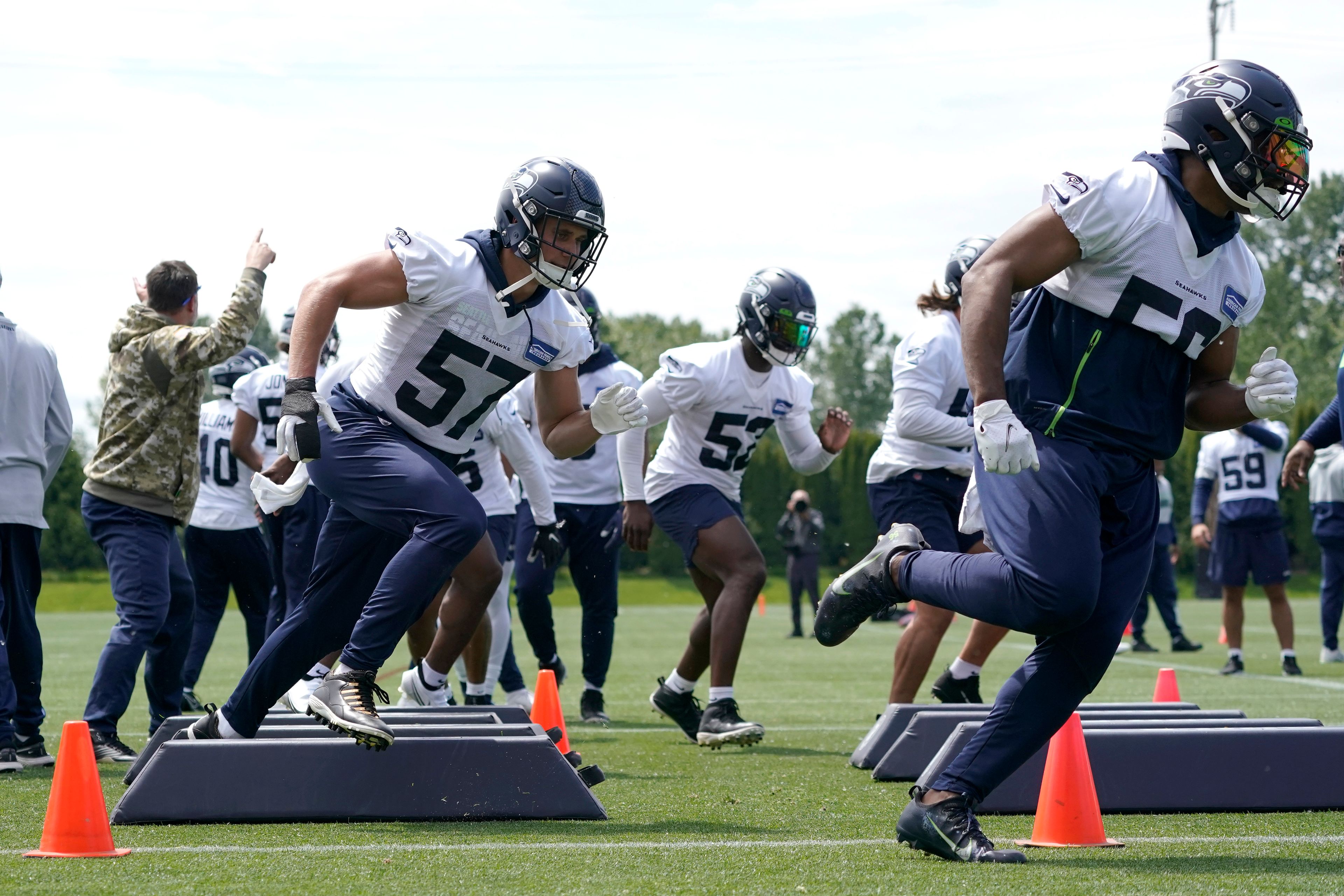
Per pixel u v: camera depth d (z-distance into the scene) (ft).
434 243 49.52
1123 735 52.80
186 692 103.96
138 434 70.08
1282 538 129.70
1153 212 41.55
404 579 48.47
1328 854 43.47
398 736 52.85
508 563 91.66
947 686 78.84
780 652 179.73
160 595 70.59
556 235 49.32
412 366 51.01
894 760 61.11
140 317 70.64
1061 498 41.60
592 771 55.83
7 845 43.73
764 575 76.23
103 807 42.55
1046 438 42.55
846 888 37.24
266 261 70.54
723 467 78.84
